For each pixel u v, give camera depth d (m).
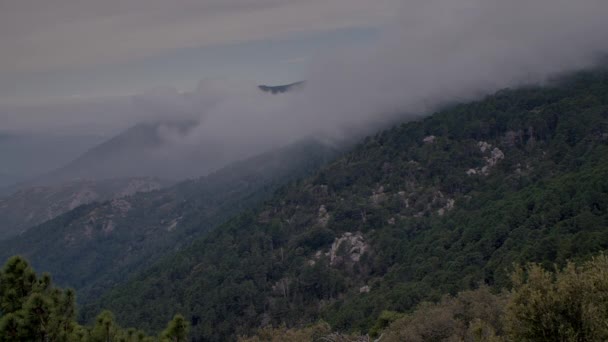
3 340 17.34
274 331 58.00
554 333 20.53
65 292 20.03
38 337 17.88
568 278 21.33
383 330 55.09
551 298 21.02
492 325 34.53
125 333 22.91
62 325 18.95
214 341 96.75
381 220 118.38
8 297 18.98
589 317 20.44
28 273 19.48
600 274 21.05
